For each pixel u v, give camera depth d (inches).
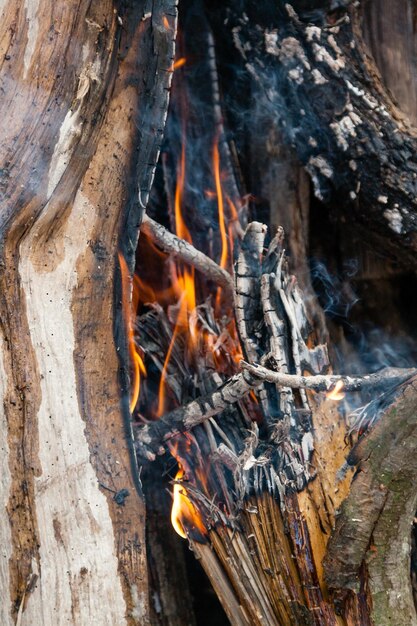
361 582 54.6
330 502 56.3
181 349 59.7
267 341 57.3
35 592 53.0
